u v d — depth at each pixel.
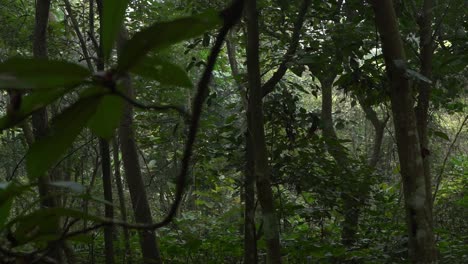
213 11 0.68
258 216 5.68
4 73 0.58
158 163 8.77
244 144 5.19
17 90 0.64
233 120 5.22
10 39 7.61
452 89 5.93
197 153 5.22
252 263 4.39
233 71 7.26
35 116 2.97
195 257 6.48
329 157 6.57
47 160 0.76
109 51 0.69
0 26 7.61
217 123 6.29
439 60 4.71
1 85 0.57
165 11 7.45
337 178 5.36
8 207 0.86
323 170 5.43
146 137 6.13
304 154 5.21
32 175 0.76
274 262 3.68
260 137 3.69
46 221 0.89
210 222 7.23
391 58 3.32
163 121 5.67
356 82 4.76
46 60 0.60
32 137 4.19
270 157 5.21
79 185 0.80
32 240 0.90
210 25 0.67
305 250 5.36
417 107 4.16
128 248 5.95
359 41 4.55
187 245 5.28
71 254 2.41
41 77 0.61
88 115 0.73
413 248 3.33
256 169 3.72
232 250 6.09
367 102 5.07
